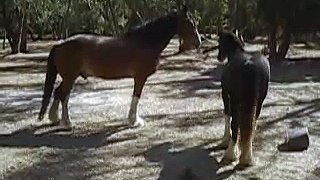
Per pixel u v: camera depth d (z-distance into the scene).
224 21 45.12
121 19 36.84
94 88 18.31
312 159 9.65
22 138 11.23
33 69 26.64
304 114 13.51
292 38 28.92
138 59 11.80
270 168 9.13
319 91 17.30
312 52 34.69
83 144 10.75
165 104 14.98
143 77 12.02
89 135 11.45
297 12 26.38
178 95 16.62
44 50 43.88
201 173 8.93
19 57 35.56
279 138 11.05
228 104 10.13
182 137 11.20
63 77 11.80
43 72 24.89
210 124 12.38
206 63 28.62
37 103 15.35
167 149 10.34
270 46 27.58
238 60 9.07
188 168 9.15
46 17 45.12
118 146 10.59
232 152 9.38
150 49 11.88
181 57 33.09
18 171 9.09
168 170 9.16
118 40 11.86
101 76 11.87
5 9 38.59
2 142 10.91
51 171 9.12
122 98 16.03
